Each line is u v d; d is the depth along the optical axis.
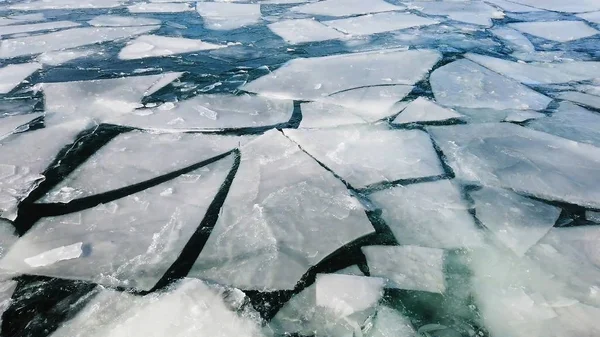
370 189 4.45
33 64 7.89
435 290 3.26
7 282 3.30
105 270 3.41
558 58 8.41
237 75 7.45
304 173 4.65
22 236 3.77
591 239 3.78
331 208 4.11
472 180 4.61
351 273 3.42
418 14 11.71
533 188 4.48
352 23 10.65
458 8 12.41
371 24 10.58
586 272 3.42
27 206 4.14
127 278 3.35
